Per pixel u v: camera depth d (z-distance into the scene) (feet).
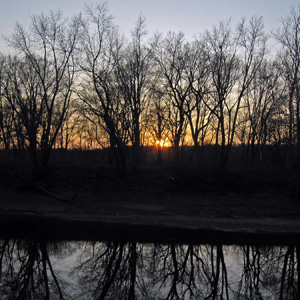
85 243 52.80
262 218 72.84
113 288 36.55
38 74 94.27
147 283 38.42
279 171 102.73
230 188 93.45
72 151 146.61
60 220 69.26
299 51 98.27
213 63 99.71
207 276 40.73
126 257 47.09
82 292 35.27
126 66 98.73
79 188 92.53
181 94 105.19
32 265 43.04
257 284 37.99
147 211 78.54
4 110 107.86
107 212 77.05
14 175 98.94
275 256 48.24
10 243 52.24
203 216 74.54
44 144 99.04
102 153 138.51
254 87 104.58
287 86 105.50
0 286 36.63
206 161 137.80
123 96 97.30
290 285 37.73
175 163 120.37
